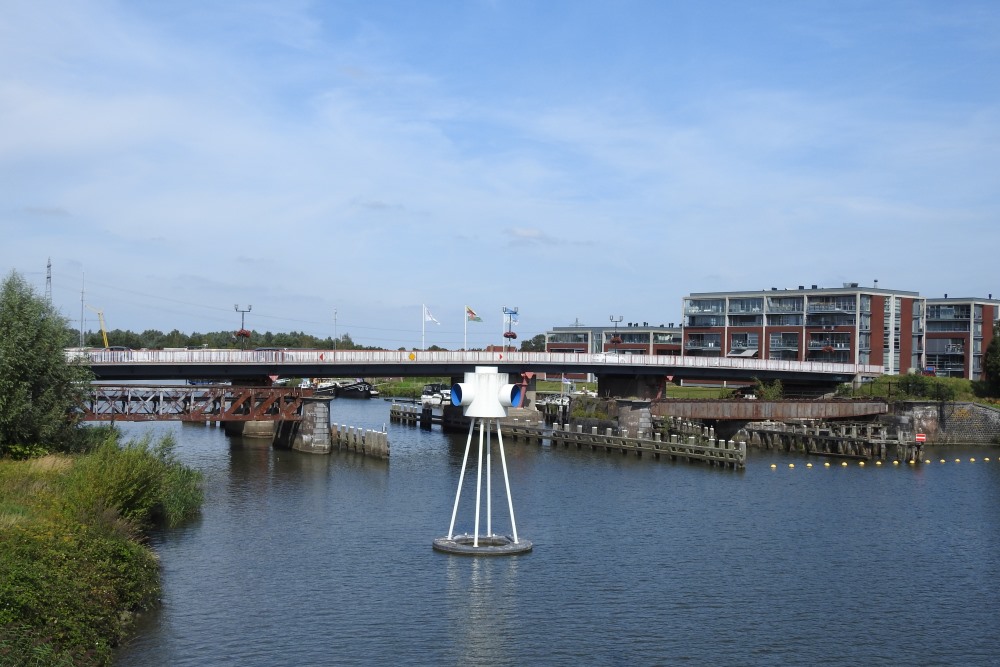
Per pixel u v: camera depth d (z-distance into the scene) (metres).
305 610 43.19
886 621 43.72
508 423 122.69
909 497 76.50
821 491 78.81
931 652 39.91
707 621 43.03
